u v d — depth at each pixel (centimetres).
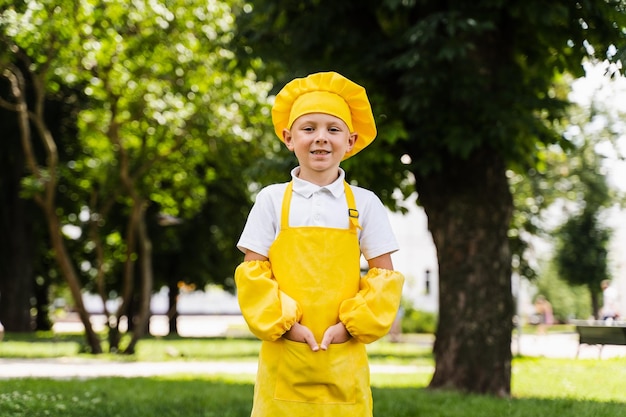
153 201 2547
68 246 2809
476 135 852
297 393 330
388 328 331
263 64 989
